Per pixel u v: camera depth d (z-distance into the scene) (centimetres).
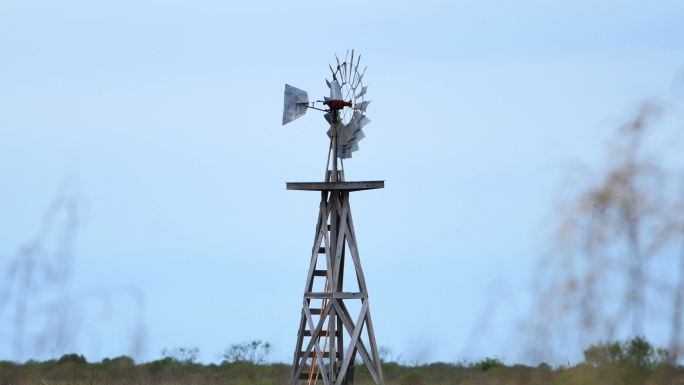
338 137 12312
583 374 3753
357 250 12131
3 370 7406
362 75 12200
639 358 3709
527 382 3881
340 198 12250
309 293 12225
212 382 15388
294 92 12319
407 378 14612
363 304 11994
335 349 12162
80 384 10950
